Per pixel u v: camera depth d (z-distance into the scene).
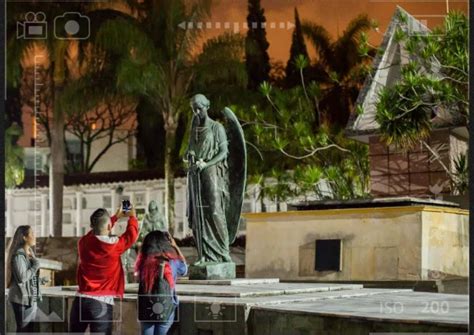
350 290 8.70
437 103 11.66
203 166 8.88
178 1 17.09
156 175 18.86
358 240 10.54
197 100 8.98
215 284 8.51
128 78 17.38
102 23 16.70
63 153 18.64
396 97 11.95
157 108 18.44
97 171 19.08
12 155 12.25
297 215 11.12
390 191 13.07
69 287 8.20
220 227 8.93
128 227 6.68
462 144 12.29
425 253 10.02
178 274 6.57
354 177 14.76
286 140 15.42
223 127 9.12
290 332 6.27
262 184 15.66
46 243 14.04
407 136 11.91
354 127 13.48
